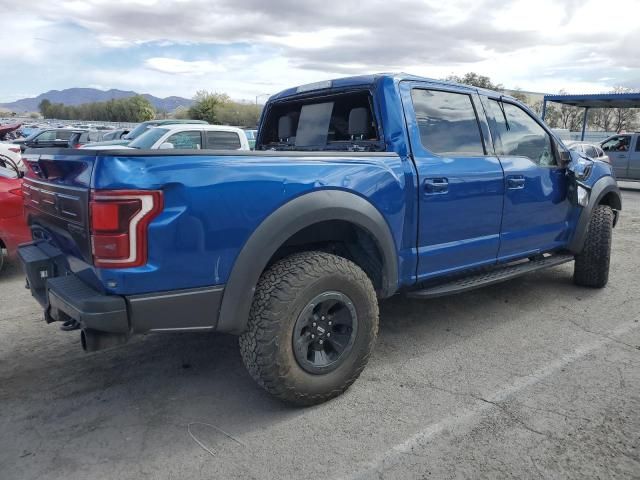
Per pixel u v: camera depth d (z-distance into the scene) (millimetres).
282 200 2740
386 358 3691
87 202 2371
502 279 4078
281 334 2744
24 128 36625
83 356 3766
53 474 2449
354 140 3727
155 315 2469
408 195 3371
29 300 5059
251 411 3004
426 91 3711
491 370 3488
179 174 2432
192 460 2553
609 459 2518
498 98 4250
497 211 4031
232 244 2605
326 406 3041
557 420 2855
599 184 5047
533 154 4527
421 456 2562
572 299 4984
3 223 5637
